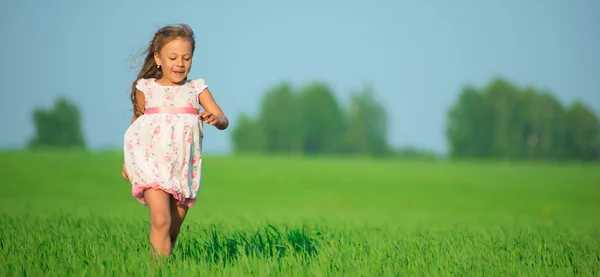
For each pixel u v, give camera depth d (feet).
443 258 39.27
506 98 558.15
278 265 36.19
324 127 638.12
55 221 56.59
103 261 35.45
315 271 34.42
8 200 123.54
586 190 205.46
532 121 553.23
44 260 36.17
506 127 560.20
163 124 37.70
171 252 38.04
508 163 401.08
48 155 297.12
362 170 284.20
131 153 37.60
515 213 128.57
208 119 36.83
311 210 123.13
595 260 40.11
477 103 563.07
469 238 49.01
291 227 58.75
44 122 497.46
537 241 48.08
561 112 546.67
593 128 540.93
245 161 319.47
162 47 38.19
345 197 184.44
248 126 624.18
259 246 43.73
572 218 107.45
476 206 155.84
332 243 43.45
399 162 357.41
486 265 37.70
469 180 240.73
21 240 43.29
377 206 154.92
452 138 570.46
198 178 38.81
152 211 36.27
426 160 409.49
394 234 54.54
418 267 37.01
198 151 38.91
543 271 36.91
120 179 221.87
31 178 215.92
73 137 501.15
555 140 547.49
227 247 42.68
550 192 197.67
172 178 37.45
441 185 222.89
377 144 638.12
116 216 69.21
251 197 181.98
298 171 273.75
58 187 193.77
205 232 47.16
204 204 146.72
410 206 155.33
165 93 38.40
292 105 633.61
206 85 39.55
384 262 37.55
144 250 39.34
